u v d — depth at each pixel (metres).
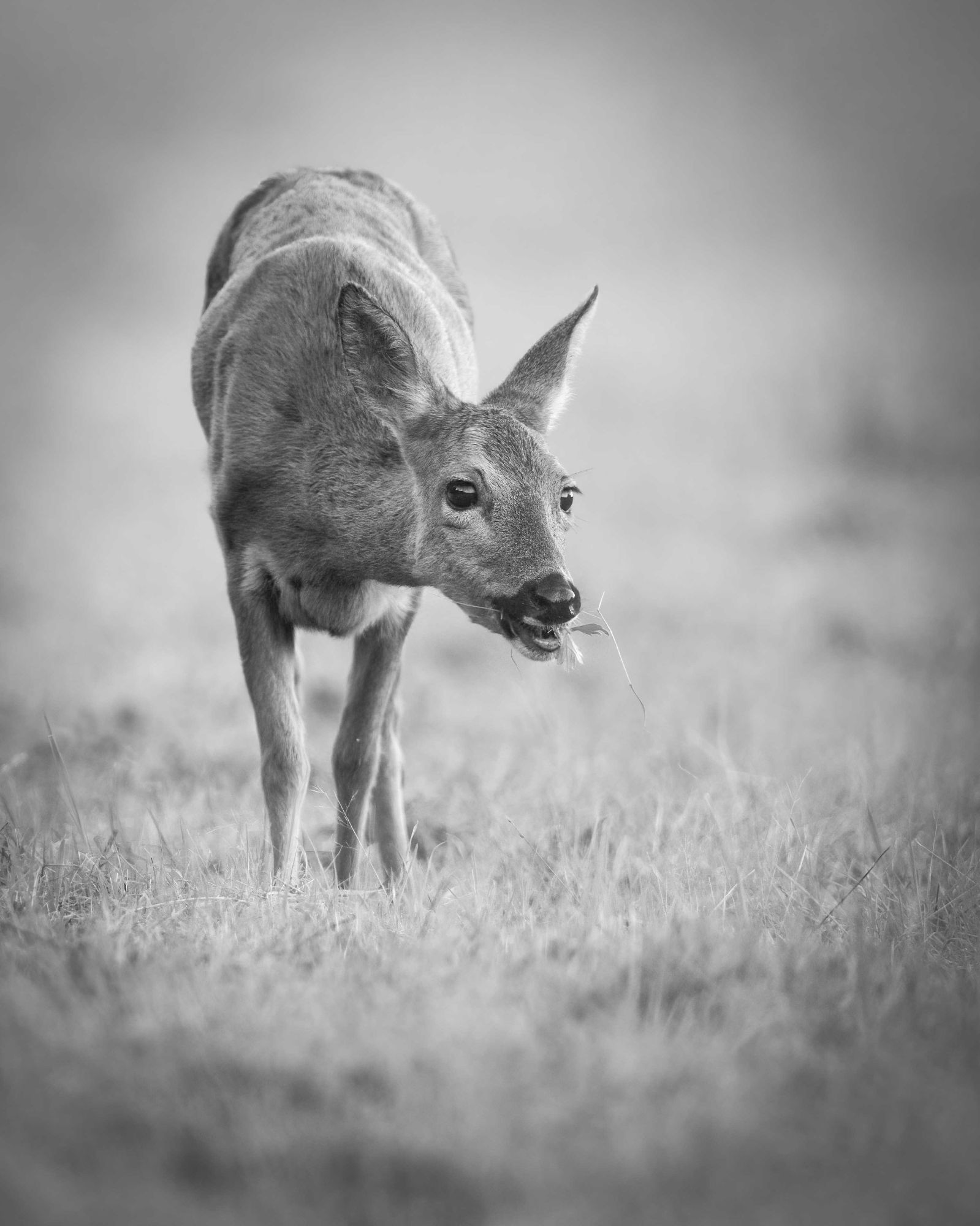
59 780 27.27
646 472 70.19
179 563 57.53
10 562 57.72
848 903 20.36
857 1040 15.99
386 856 24.67
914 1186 13.46
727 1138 13.86
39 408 103.00
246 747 31.22
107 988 16.41
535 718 32.91
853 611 46.41
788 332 112.12
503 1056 14.95
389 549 22.58
